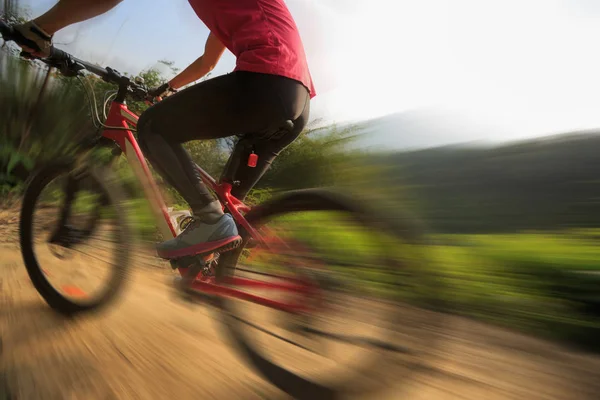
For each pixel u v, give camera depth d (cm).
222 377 177
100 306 221
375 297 146
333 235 157
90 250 227
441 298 135
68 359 184
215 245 181
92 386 164
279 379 163
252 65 172
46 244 236
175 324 227
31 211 237
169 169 183
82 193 229
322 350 158
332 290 155
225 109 175
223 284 188
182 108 180
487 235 350
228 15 179
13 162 502
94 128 233
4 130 537
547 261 285
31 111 551
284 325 168
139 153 211
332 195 158
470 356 206
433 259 138
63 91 536
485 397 175
